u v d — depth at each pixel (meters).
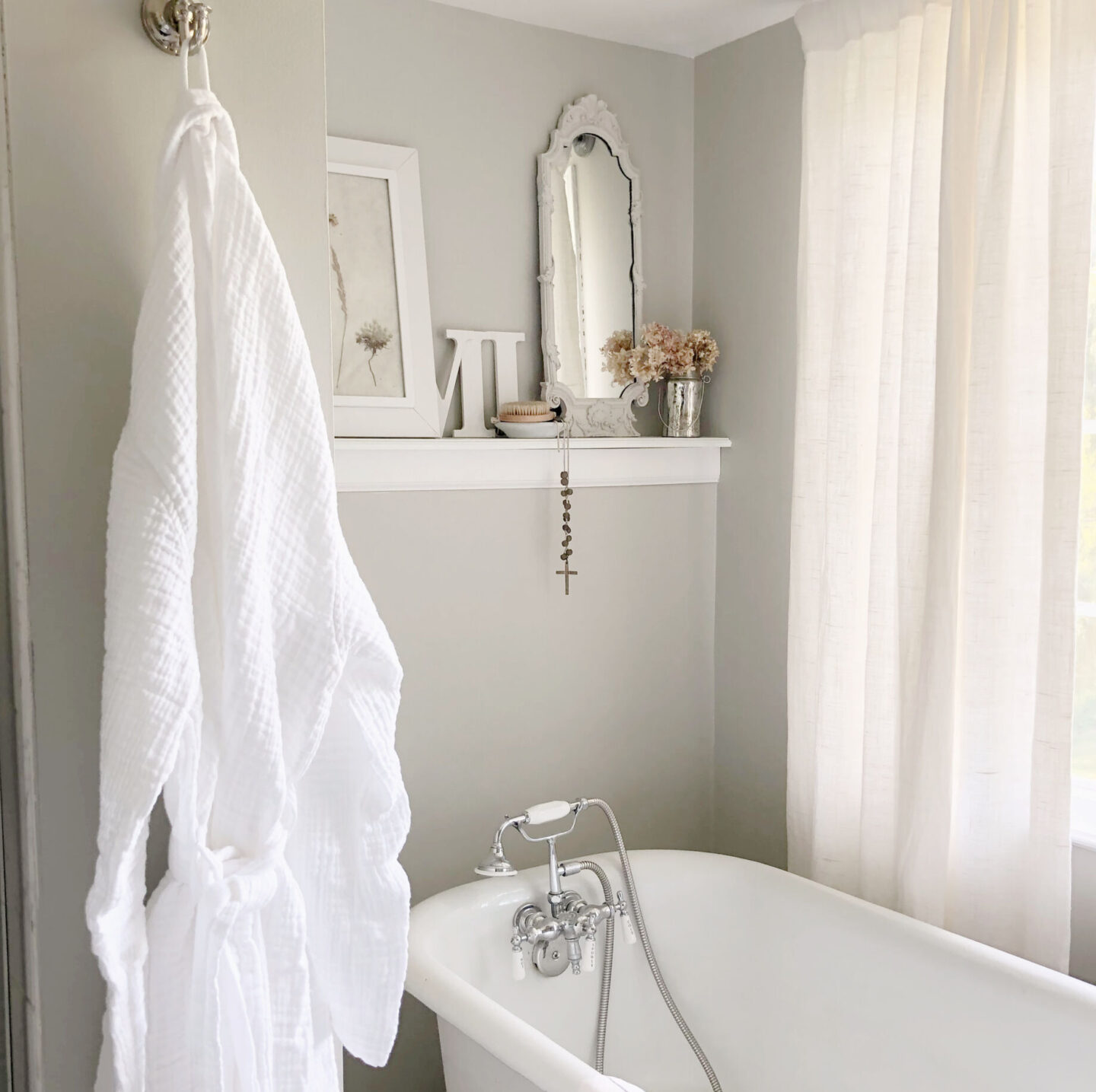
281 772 0.97
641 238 2.70
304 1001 1.01
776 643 2.68
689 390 2.70
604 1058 2.22
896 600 2.18
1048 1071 1.73
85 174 0.98
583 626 2.65
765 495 2.69
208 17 0.98
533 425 2.42
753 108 2.64
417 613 2.41
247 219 0.96
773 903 2.17
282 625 1.00
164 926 0.97
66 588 1.00
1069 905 1.94
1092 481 2.15
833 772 2.32
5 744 0.99
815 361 2.38
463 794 2.49
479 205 2.48
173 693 0.89
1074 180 1.85
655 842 2.80
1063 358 1.88
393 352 2.34
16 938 1.00
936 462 2.05
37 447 0.98
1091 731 2.18
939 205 2.04
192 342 0.92
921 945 1.93
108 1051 0.95
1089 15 1.83
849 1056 2.02
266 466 0.98
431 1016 2.46
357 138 2.30
